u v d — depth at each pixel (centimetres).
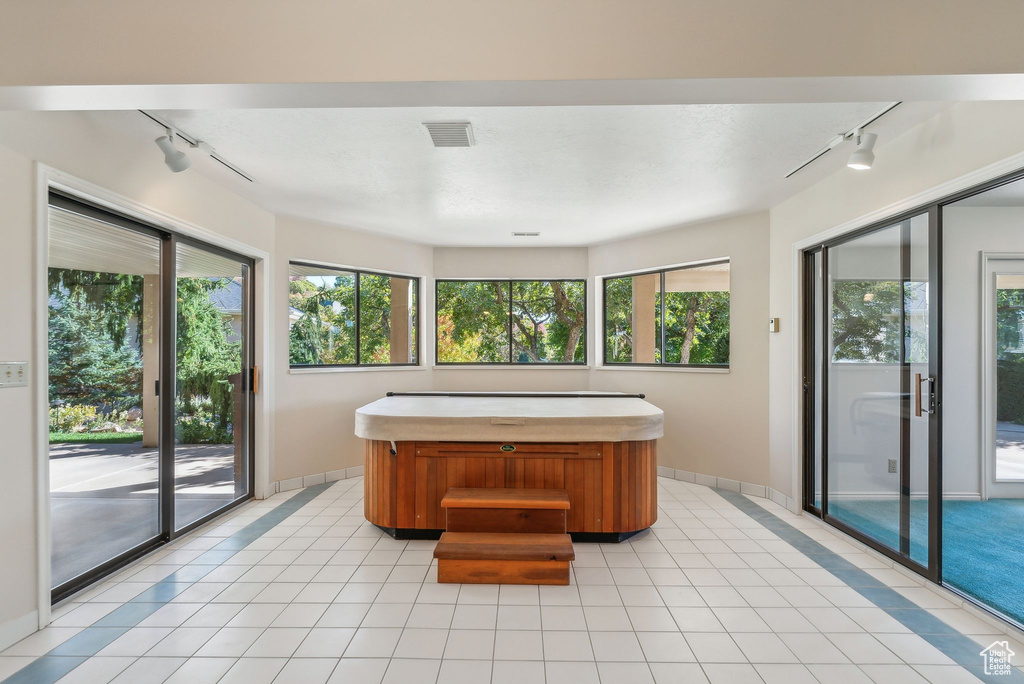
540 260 601
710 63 161
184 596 260
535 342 611
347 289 524
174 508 335
